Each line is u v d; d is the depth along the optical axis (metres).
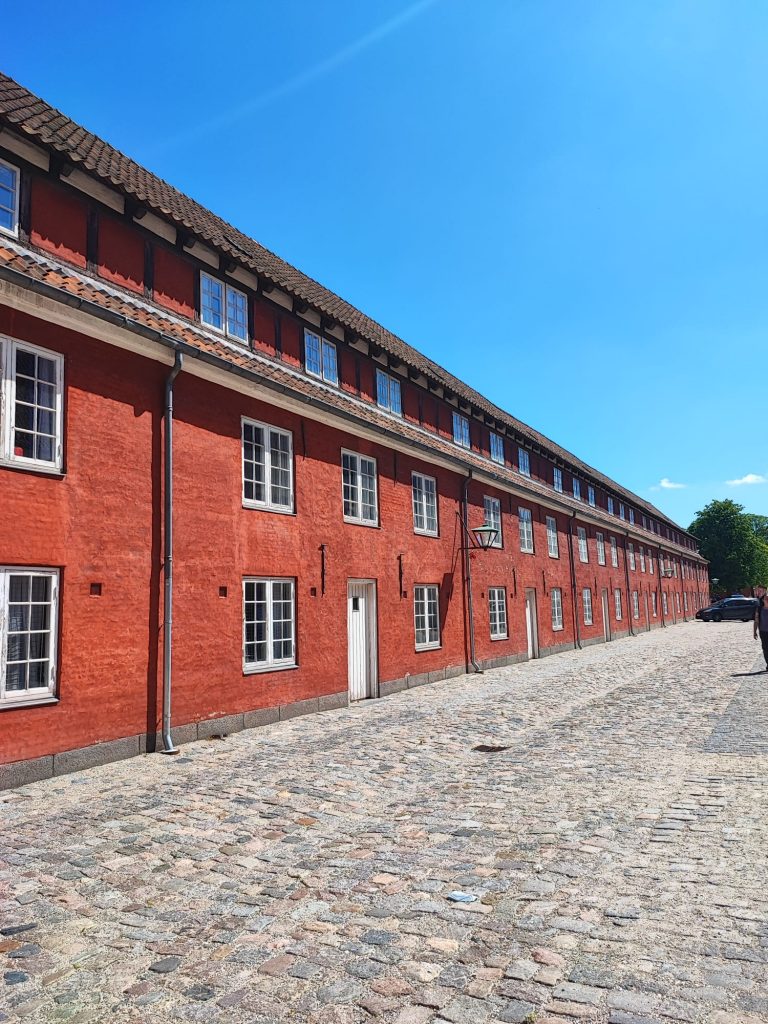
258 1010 3.31
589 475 32.94
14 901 4.64
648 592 42.66
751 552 71.56
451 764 8.28
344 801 6.83
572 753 8.48
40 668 7.88
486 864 4.98
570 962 3.56
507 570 22.00
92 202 9.82
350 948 3.86
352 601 14.21
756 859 4.74
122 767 8.26
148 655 9.12
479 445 22.09
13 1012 3.38
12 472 7.66
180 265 11.20
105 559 8.63
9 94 9.95
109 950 3.96
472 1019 3.12
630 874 4.62
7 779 7.33
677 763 7.60
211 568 10.30
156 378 9.63
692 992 3.23
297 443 12.59
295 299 13.47
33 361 8.06
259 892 4.71
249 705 10.84
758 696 12.34
